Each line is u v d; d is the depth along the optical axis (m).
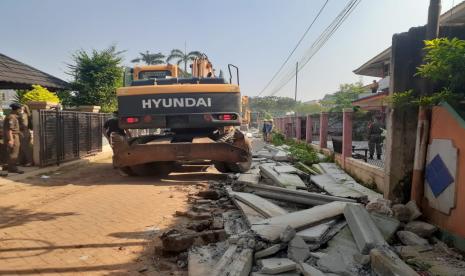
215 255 4.19
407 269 3.39
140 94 9.56
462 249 4.18
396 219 4.79
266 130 28.16
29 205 6.93
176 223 5.73
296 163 12.13
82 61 22.33
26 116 11.70
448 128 4.60
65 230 5.41
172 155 9.36
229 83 10.42
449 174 4.54
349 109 10.64
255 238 4.02
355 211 4.58
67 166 12.56
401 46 6.03
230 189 7.43
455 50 4.48
